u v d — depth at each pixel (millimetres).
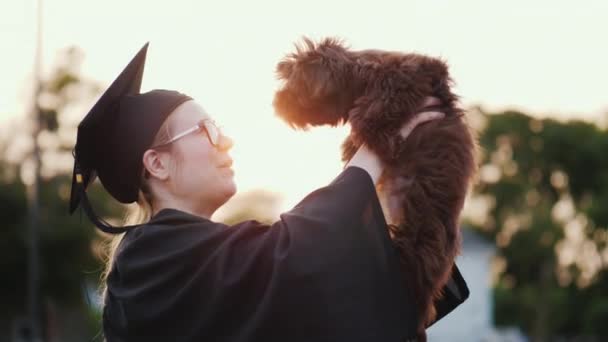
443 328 54344
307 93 2549
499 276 64188
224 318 2385
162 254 2523
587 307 63219
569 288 63719
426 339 2504
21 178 37812
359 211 2373
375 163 2490
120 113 2781
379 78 2498
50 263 35000
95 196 23578
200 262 2475
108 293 2666
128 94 2822
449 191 2438
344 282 2303
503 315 63719
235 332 2371
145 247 2561
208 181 2736
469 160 2486
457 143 2467
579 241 64312
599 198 63781
